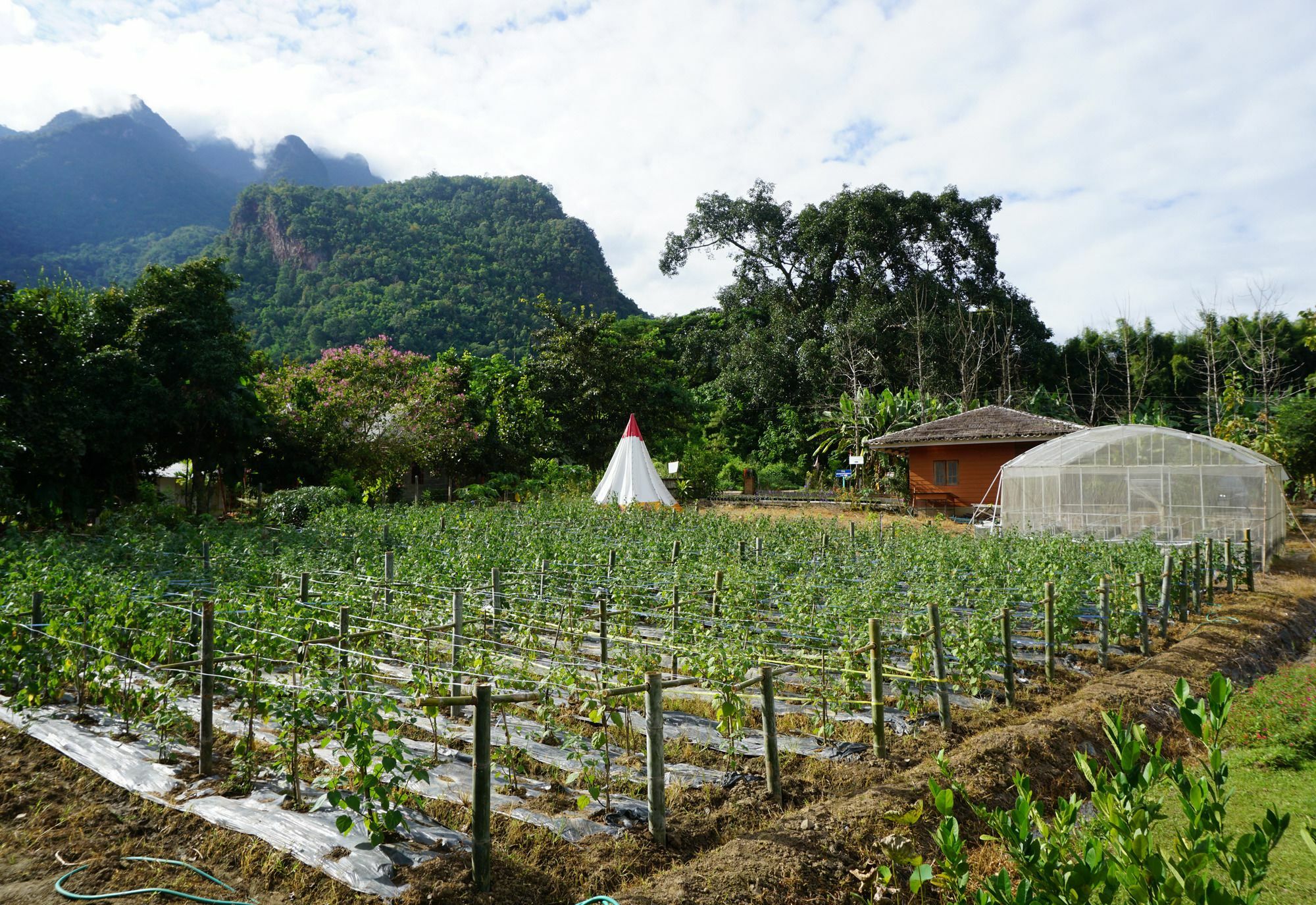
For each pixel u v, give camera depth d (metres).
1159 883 2.44
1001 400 41.34
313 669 6.06
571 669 6.09
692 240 50.34
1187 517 18.22
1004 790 6.23
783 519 22.80
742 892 4.60
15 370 17.80
